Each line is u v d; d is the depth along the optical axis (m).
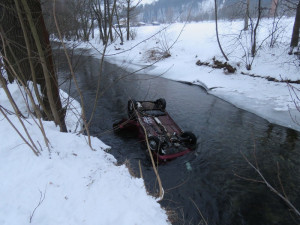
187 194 6.18
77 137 4.75
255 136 9.05
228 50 19.39
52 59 5.02
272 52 17.22
